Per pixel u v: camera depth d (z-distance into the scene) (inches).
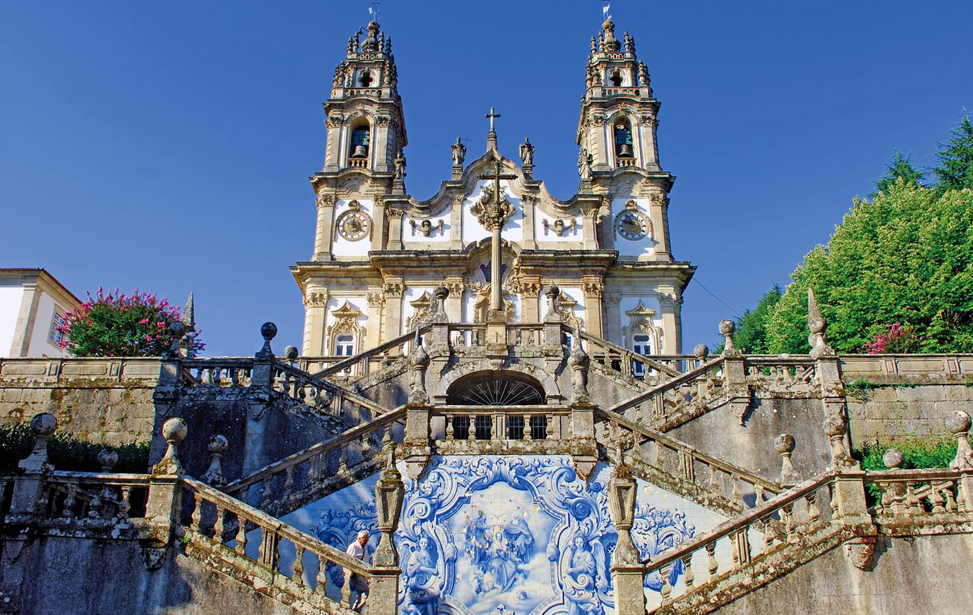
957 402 821.2
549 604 495.5
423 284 1403.8
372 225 1498.5
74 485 450.3
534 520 517.0
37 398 902.4
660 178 1542.8
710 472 555.5
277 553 438.9
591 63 1695.4
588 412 546.3
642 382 847.1
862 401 820.6
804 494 452.4
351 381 852.6
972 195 1162.6
